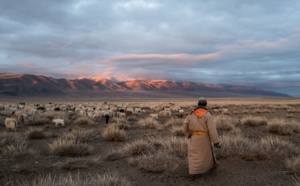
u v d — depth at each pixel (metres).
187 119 6.45
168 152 8.57
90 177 6.49
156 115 25.61
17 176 6.59
